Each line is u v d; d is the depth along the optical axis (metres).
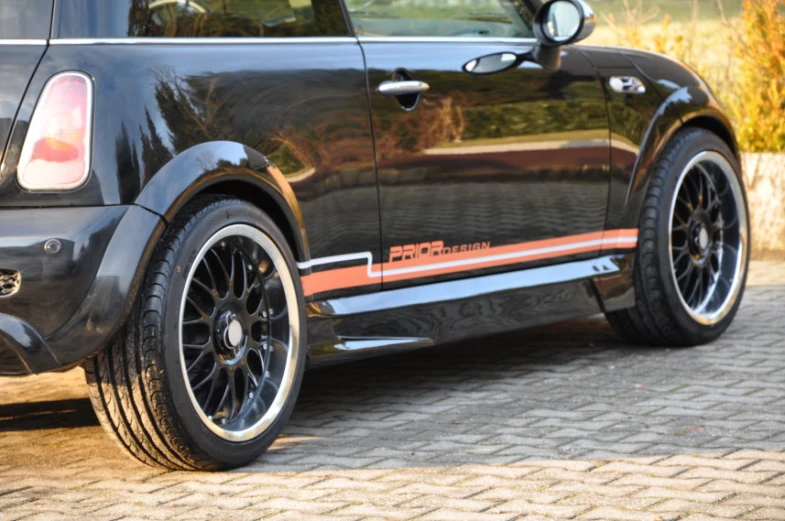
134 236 3.81
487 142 5.09
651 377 5.37
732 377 5.32
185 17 4.19
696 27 10.20
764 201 8.67
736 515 3.53
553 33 5.43
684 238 6.05
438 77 4.93
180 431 3.97
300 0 4.59
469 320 5.13
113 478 4.11
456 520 3.56
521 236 5.30
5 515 3.73
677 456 4.15
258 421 4.24
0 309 3.74
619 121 5.70
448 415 4.83
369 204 4.68
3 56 3.84
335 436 4.57
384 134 4.71
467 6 5.23
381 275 4.77
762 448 4.22
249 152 4.19
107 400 3.97
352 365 5.83
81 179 3.78
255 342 4.32
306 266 4.47
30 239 3.73
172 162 3.93
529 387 5.26
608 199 5.68
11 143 3.78
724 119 6.21
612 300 5.75
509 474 4.01
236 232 4.15
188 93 4.05
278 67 4.38
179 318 3.96
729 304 6.14
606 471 4.01
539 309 5.43
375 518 3.61
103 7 3.97
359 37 4.75
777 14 9.17
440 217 4.95
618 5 11.06
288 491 3.91
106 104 3.84
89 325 3.77
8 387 5.56
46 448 4.51
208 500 3.84
